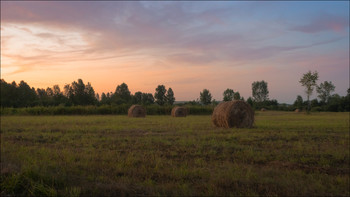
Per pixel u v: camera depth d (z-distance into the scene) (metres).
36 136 11.00
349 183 5.05
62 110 30.80
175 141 9.76
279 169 6.04
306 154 7.62
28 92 65.56
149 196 4.32
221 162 6.64
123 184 4.77
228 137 10.77
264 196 4.38
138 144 9.18
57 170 5.67
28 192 4.45
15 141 9.80
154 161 6.56
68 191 4.46
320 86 78.00
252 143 9.64
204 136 11.11
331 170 6.06
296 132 12.87
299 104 73.38
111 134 11.85
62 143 9.38
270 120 22.97
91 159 6.80
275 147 8.78
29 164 5.77
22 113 29.47
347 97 60.38
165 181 5.11
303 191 4.58
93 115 30.31
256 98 87.69
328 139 10.74
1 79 60.25
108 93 91.69
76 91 60.56
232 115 15.52
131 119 22.17
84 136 11.12
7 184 4.57
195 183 4.98
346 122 19.88
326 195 4.48
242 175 5.36
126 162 6.30
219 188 4.62
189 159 7.02
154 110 36.00
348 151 8.01
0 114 29.12
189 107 37.09
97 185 4.68
